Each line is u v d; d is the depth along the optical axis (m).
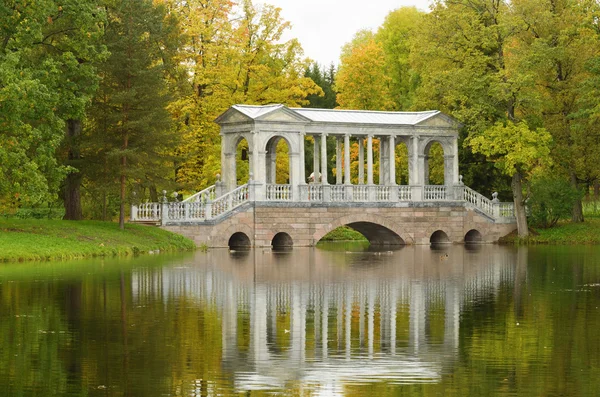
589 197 89.88
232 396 20.23
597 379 21.56
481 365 22.97
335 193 67.31
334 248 66.31
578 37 71.38
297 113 65.62
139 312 30.62
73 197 60.72
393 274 43.75
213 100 70.69
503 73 69.69
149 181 60.94
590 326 28.09
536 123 71.50
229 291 36.28
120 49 59.03
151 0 62.62
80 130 60.59
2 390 20.66
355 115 69.25
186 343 25.45
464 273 44.34
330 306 32.28
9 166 49.22
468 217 72.06
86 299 33.50
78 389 20.73
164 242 59.69
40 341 25.58
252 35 75.06
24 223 55.47
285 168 76.12
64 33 54.59
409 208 69.81
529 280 40.97
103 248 54.09
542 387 20.94
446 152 71.75
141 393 20.47
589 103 68.94
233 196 64.19
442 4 73.31
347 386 21.00
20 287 36.75
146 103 59.34
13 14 50.91
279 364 23.03
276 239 67.44
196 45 71.44
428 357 23.84
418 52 74.06
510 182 78.50
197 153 70.56
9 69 47.50
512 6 72.19
